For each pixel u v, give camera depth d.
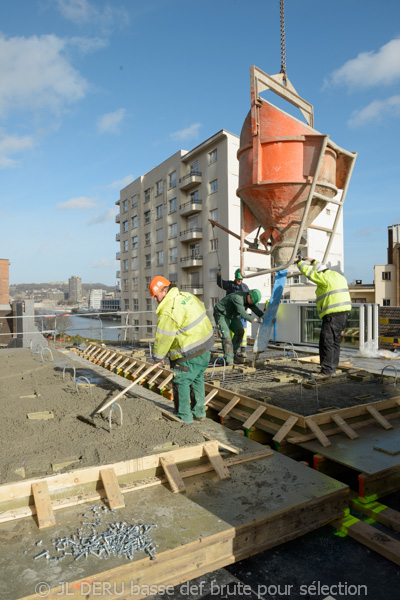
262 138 6.50
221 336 7.78
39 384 6.25
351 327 10.49
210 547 2.54
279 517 2.84
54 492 2.99
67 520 2.76
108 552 2.39
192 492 3.15
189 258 35.16
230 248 29.69
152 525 2.67
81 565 2.29
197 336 4.51
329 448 3.98
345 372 6.99
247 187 6.78
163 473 3.42
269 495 3.09
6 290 41.75
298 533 2.90
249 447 4.06
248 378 6.68
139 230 42.94
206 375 7.01
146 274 42.22
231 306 7.66
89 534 2.58
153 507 2.92
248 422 4.75
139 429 4.03
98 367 8.59
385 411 5.01
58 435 3.87
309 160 6.38
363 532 2.93
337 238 37.50
